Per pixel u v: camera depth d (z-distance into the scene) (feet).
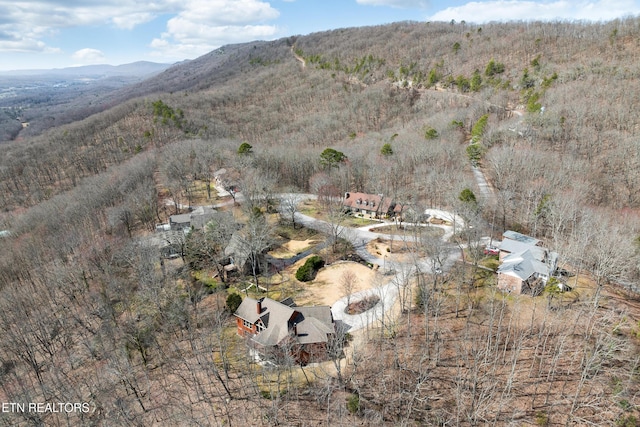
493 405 147.64
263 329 185.47
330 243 288.10
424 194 350.64
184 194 401.70
